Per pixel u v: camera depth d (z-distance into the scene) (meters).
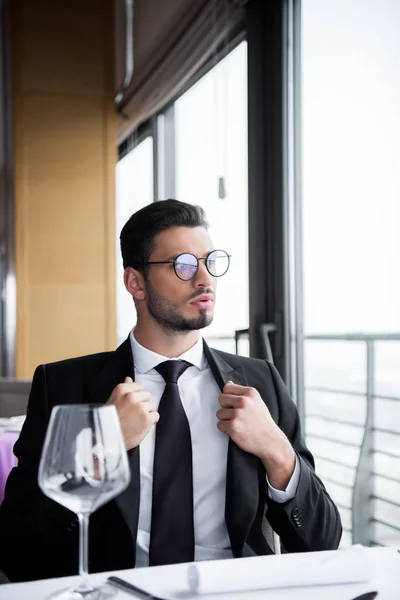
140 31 4.58
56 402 1.39
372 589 0.89
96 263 5.18
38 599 0.85
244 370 1.50
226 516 1.28
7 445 1.97
